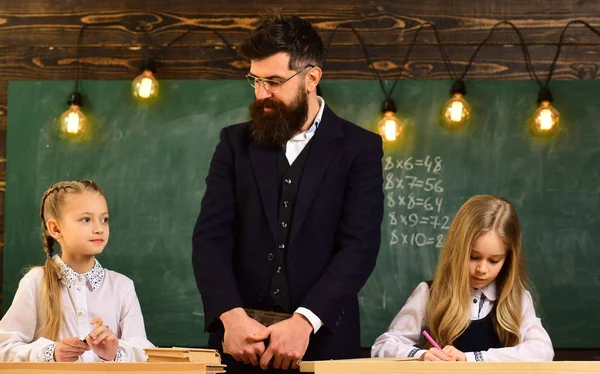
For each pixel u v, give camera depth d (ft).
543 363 5.60
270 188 7.75
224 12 13.78
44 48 13.80
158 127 13.53
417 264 13.11
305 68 7.74
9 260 13.33
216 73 13.65
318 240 7.68
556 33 13.46
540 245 13.07
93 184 8.70
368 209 7.76
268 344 7.21
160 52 13.71
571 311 12.93
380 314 13.04
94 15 13.85
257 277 7.66
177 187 13.44
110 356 6.95
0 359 7.54
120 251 13.34
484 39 13.47
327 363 5.74
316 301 7.25
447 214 13.15
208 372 6.01
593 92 13.30
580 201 13.12
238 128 8.21
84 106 13.60
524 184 13.17
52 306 8.16
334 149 7.86
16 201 13.44
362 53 13.53
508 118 13.29
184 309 13.23
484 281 8.52
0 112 13.73
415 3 13.62
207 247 7.69
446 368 5.64
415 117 13.34
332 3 13.67
